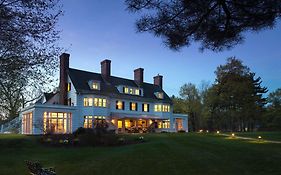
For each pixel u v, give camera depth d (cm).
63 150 2111
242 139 2523
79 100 4156
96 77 4819
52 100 4425
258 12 798
